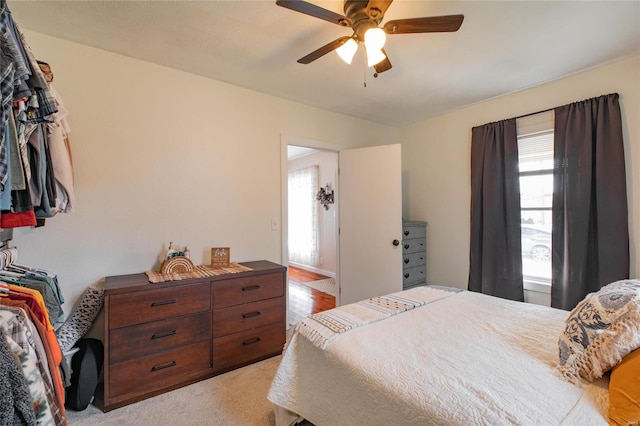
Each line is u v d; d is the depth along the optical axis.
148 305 1.95
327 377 1.39
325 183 5.91
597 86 2.48
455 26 1.49
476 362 1.21
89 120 2.15
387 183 3.46
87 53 2.14
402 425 1.02
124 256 2.28
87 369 1.84
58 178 1.62
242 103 2.87
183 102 2.54
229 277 2.29
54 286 1.62
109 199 2.22
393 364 1.21
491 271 3.12
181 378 2.07
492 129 3.15
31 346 1.02
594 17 1.81
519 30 1.94
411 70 2.51
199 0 1.66
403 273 3.52
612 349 1.01
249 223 2.90
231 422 1.71
